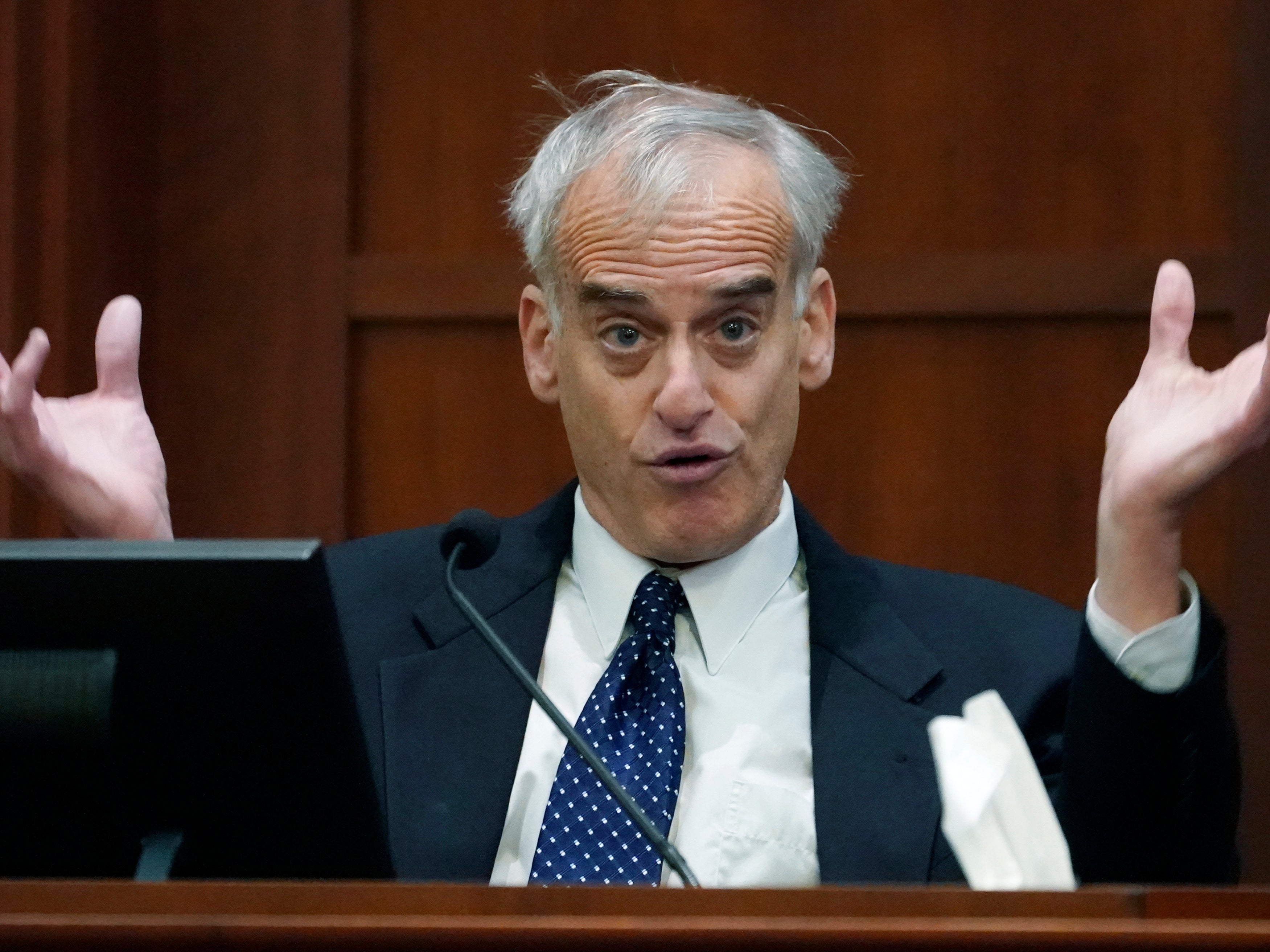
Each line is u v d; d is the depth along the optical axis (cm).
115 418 545
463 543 500
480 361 893
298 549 383
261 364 895
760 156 587
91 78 862
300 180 898
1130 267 859
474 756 573
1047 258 864
